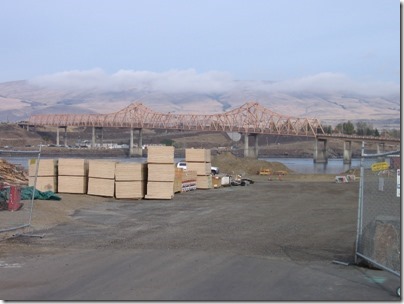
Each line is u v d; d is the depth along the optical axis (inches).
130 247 479.5
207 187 1417.3
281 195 1210.6
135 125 5442.9
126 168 997.2
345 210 848.9
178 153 4877.0
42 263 404.8
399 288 319.9
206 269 385.4
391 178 639.1
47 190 961.5
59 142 5654.5
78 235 550.6
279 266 399.9
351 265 405.1
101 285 335.0
